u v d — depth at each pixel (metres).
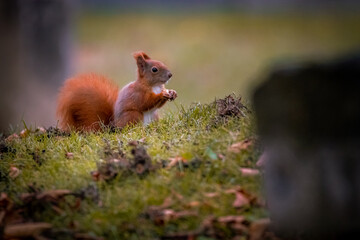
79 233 6.79
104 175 7.84
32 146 9.75
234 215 6.93
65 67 27.50
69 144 9.61
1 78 24.50
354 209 6.19
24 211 7.36
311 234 6.41
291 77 6.38
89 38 39.94
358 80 6.09
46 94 26.33
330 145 6.24
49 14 26.70
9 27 24.59
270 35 39.25
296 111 6.37
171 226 6.79
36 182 8.11
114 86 12.59
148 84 11.73
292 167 6.45
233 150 8.20
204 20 45.62
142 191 7.43
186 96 27.84
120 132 10.66
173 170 7.89
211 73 31.61
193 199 7.20
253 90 6.84
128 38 39.62
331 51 33.53
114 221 6.87
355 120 6.13
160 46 37.19
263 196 7.14
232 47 36.16
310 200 6.35
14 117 24.73
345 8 49.03
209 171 7.77
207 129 9.25
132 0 53.59
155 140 9.26
